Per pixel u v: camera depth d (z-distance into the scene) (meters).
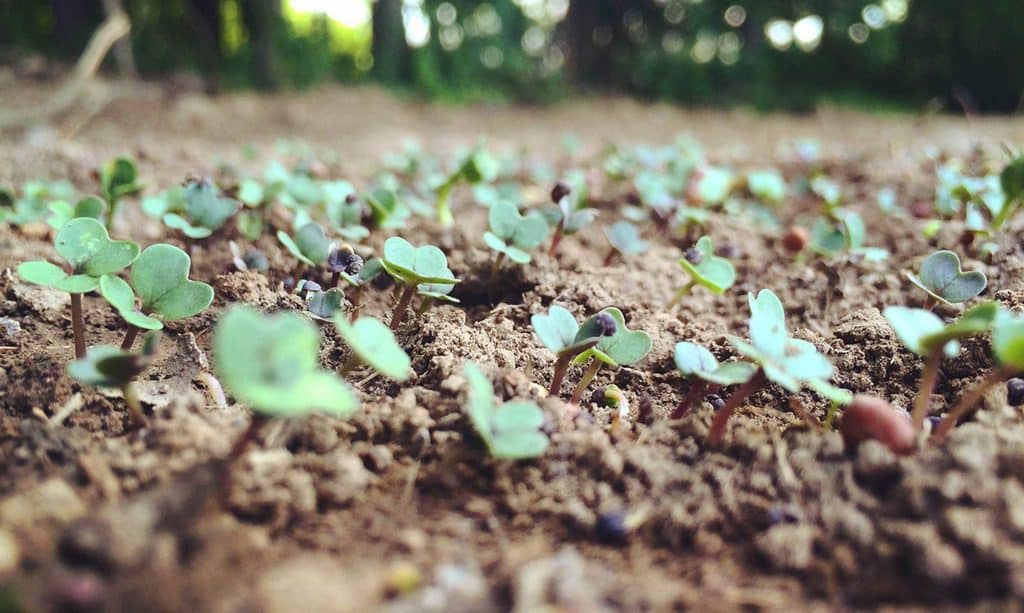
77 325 0.18
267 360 0.12
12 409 0.17
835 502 0.14
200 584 0.12
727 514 0.15
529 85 1.21
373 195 0.28
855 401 0.15
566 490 0.15
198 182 0.25
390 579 0.13
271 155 0.53
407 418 0.16
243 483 0.14
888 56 1.24
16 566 0.12
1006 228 0.29
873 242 0.32
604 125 0.97
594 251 0.31
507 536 0.14
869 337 0.21
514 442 0.15
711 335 0.23
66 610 0.12
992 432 0.15
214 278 0.25
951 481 0.14
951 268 0.20
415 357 0.20
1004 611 0.13
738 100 1.26
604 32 1.36
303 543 0.14
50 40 1.01
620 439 0.17
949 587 0.13
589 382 0.20
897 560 0.13
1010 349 0.14
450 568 0.13
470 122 0.95
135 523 0.13
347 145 0.66
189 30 1.07
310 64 1.09
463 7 1.19
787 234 0.29
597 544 0.14
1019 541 0.13
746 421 0.17
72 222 0.17
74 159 0.42
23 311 0.22
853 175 0.46
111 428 0.17
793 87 1.29
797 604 0.13
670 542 0.14
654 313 0.24
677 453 0.16
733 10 1.29
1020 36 1.16
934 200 0.37
